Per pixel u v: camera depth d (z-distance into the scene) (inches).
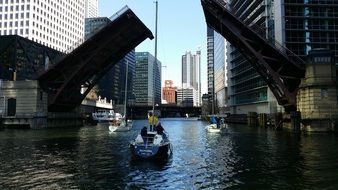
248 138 1640.0
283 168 805.9
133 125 3420.3
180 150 1195.3
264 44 1839.3
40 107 2252.7
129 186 635.5
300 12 2532.0
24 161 906.7
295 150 1133.7
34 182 658.8
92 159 952.9
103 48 2044.8
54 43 6279.5
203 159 966.4
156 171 780.6
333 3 2514.8
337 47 2536.9
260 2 3073.3
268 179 687.7
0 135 1727.4
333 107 1774.1
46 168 806.5
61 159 946.7
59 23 6451.8
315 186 626.8
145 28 2030.0
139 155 935.7
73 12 6973.4
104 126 2972.4
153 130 1171.3
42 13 5935.0
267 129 2331.4
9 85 2241.6
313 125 1806.1
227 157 1002.7
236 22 1811.0
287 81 2053.4
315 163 872.3
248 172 761.0
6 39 2459.4
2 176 711.1
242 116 3400.6
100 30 1914.4
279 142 1398.9
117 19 1873.8
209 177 713.6
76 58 2086.6
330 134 1711.4
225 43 4724.4
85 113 3486.7
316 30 2517.2
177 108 6127.0
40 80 2246.6
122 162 906.1
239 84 3742.6
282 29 2508.6
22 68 2532.0
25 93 2225.6
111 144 1363.2
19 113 2223.2
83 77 2345.0
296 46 2532.0
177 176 725.9
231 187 624.7
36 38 5772.6
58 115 2456.9
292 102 1926.7
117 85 5536.4
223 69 4790.8
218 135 1902.1
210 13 1839.3
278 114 2222.0
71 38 6875.0
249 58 2026.3
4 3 5753.0
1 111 2231.8
